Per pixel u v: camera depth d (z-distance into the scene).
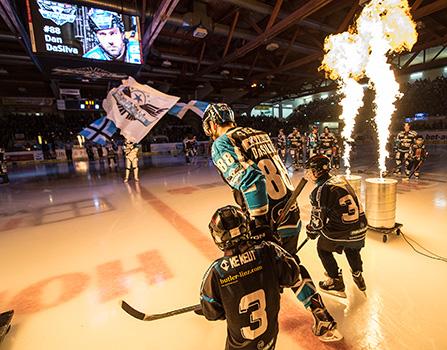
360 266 2.39
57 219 5.15
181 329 2.15
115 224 4.73
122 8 8.17
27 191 8.01
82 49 8.23
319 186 2.29
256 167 1.51
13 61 14.09
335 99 27.86
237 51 11.38
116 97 6.10
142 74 16.97
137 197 6.68
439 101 21.33
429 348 1.84
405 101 23.34
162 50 13.55
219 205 5.72
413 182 7.18
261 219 1.50
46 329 2.21
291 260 1.37
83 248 3.77
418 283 2.58
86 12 8.16
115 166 13.76
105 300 2.56
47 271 3.16
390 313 2.19
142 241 3.94
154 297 2.58
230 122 1.83
